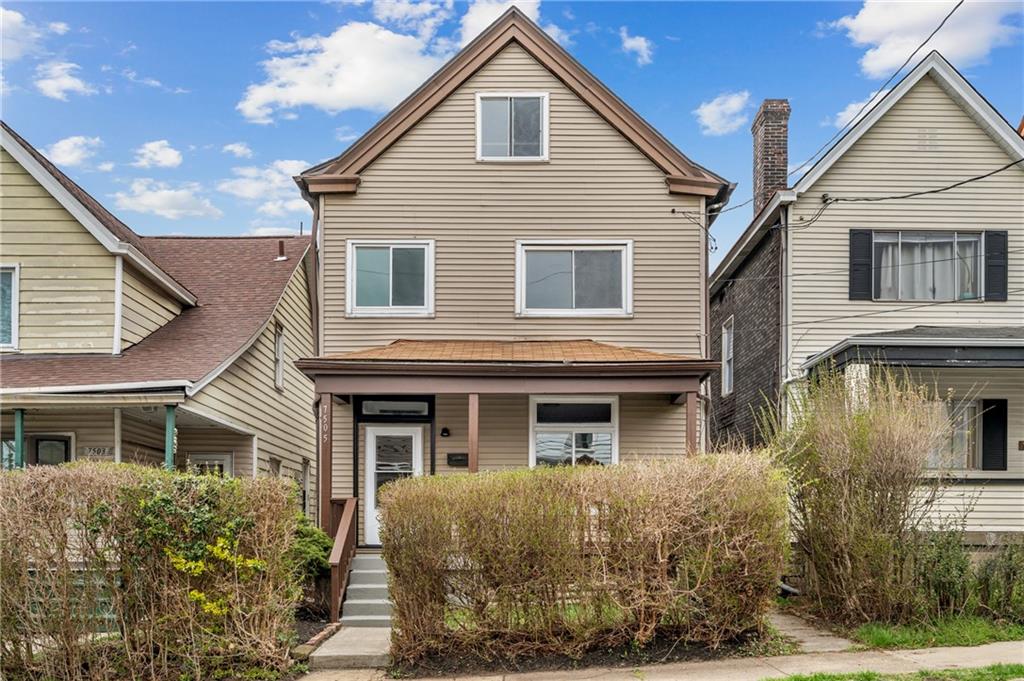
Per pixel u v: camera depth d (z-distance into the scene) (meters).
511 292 14.76
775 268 15.76
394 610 9.07
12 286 14.23
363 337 14.66
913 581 9.88
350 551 12.18
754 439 17.20
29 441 13.76
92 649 8.63
